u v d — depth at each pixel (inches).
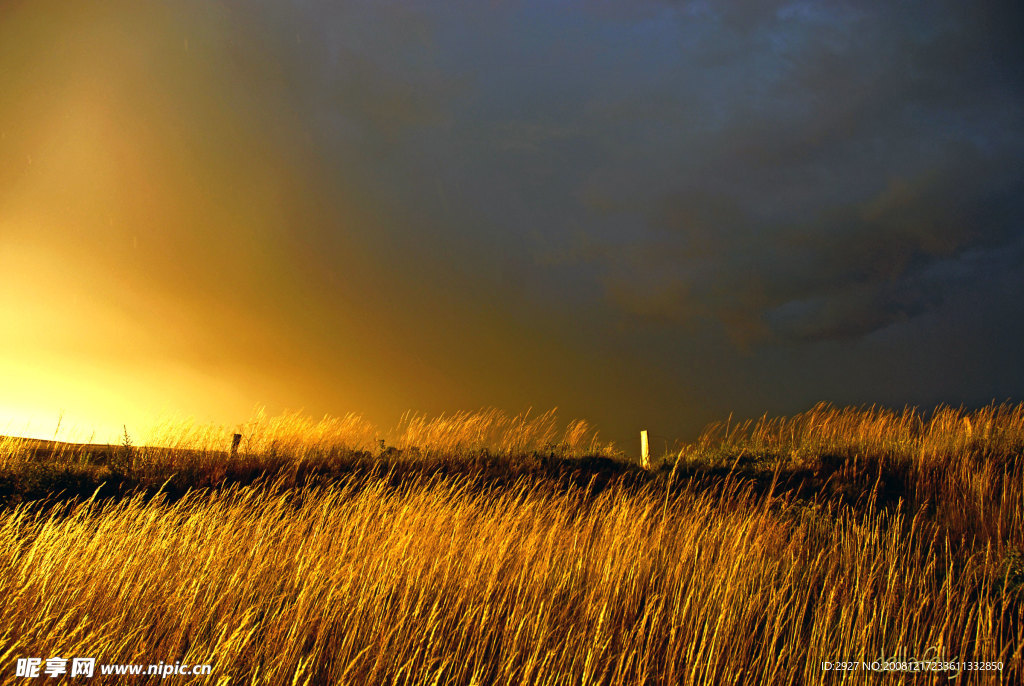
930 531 274.1
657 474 412.2
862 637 167.5
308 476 379.6
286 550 229.6
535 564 214.5
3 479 325.4
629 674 159.9
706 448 467.5
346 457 429.4
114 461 382.0
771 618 188.4
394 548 215.6
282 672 149.7
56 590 178.4
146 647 157.5
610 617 183.2
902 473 361.7
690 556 231.6
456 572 205.6
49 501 316.2
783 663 169.3
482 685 153.0
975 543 259.8
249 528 246.8
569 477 406.9
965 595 191.3
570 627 173.3
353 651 160.7
